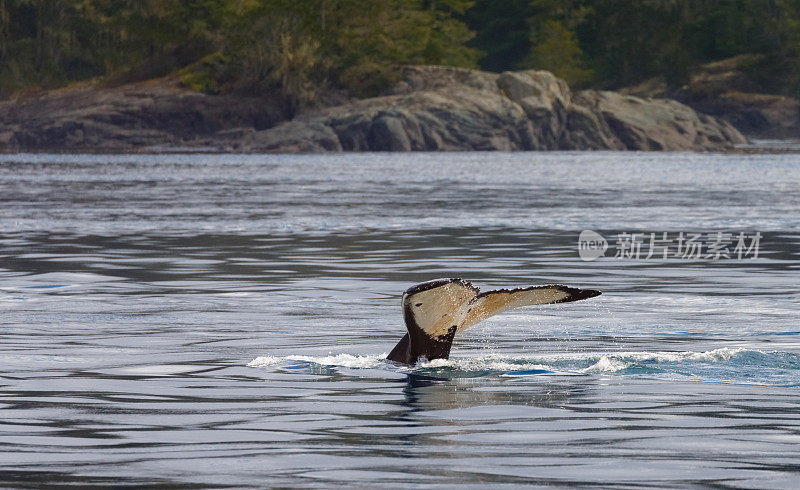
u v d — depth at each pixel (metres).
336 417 19.50
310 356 25.72
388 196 91.06
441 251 50.69
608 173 135.38
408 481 15.53
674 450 17.16
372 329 29.70
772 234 58.56
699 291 37.78
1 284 39.72
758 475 15.75
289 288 38.56
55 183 110.31
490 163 168.75
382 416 19.55
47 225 64.06
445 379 22.83
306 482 15.48
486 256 48.66
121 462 16.55
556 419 19.27
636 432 18.31
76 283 40.00
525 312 32.88
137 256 48.78
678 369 23.67
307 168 151.25
